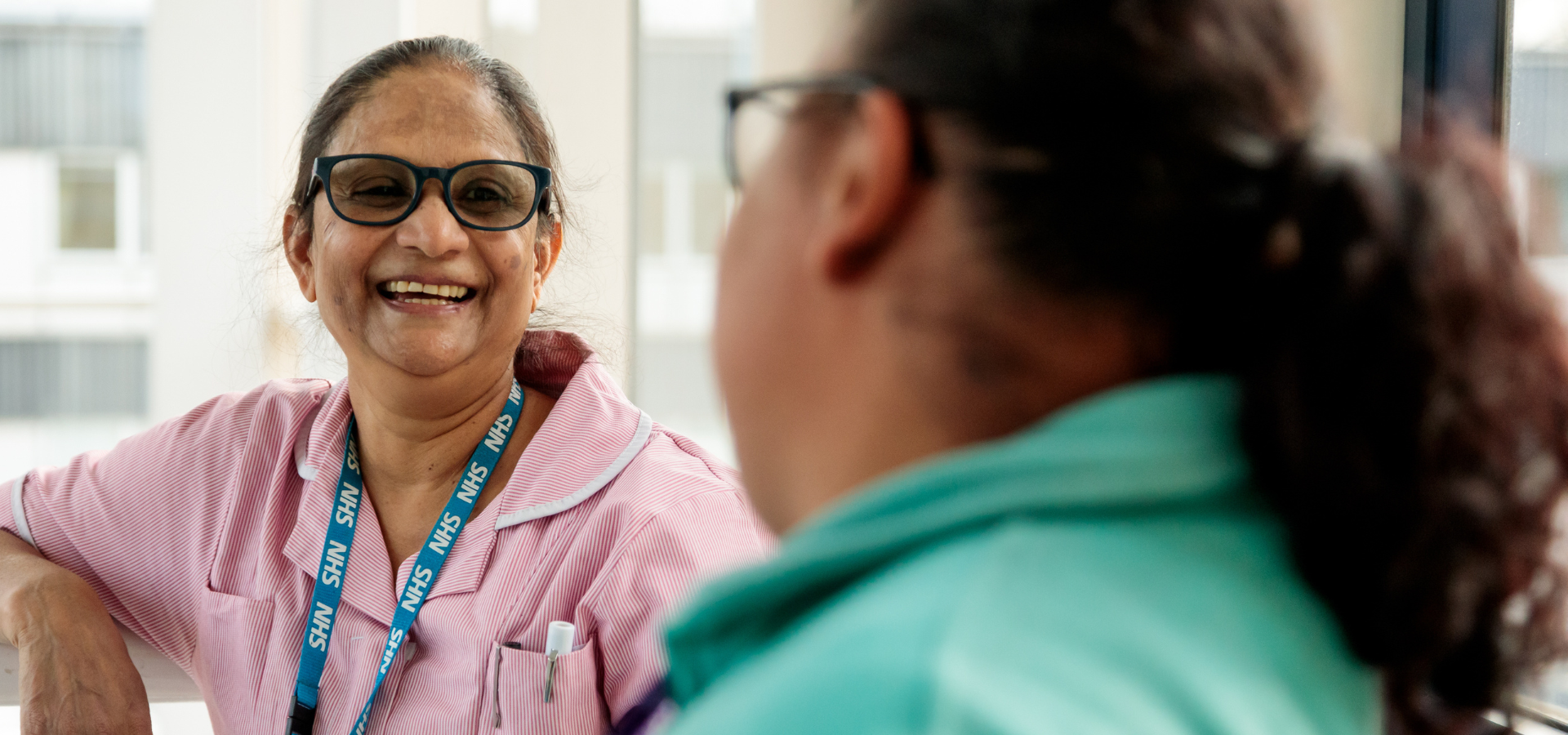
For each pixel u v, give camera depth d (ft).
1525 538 0.99
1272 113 1.01
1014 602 0.87
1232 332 0.99
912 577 0.93
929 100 1.04
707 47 7.71
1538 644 1.04
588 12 7.51
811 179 1.16
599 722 3.60
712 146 7.75
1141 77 0.98
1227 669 0.89
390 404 3.89
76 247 7.50
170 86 7.39
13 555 4.21
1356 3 5.04
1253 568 0.97
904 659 0.81
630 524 3.66
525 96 4.21
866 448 1.11
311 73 7.47
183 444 4.31
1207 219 0.97
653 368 7.83
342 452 4.07
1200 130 0.98
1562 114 4.56
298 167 4.20
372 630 3.78
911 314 1.05
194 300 7.54
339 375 6.96
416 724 3.66
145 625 4.28
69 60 7.38
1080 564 0.91
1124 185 0.98
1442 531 0.94
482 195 3.88
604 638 3.59
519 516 3.75
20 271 7.47
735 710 0.91
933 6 1.07
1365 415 0.93
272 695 3.88
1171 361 1.01
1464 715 1.11
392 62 4.00
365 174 3.83
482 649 3.62
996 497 0.96
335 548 3.90
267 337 6.03
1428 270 0.94
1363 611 0.98
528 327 4.55
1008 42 1.01
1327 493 0.94
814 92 1.17
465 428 3.99
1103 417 0.98
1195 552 0.96
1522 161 1.17
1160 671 0.86
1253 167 0.98
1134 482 0.95
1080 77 0.99
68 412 7.57
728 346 1.27
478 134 3.92
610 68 7.55
